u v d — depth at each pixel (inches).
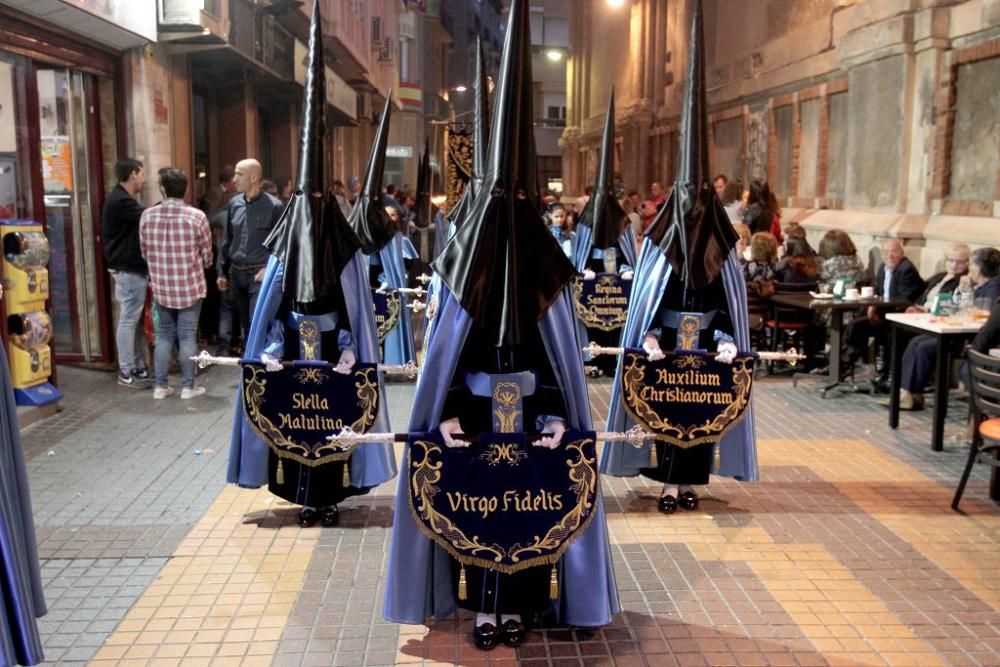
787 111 575.2
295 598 166.9
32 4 278.4
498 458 142.6
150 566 180.1
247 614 160.6
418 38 1632.6
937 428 267.3
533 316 135.9
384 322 342.6
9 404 119.3
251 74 542.3
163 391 322.0
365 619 159.3
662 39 910.4
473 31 2383.1
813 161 537.6
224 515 207.8
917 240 409.4
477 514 143.0
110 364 367.6
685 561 186.2
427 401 143.0
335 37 697.6
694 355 204.8
